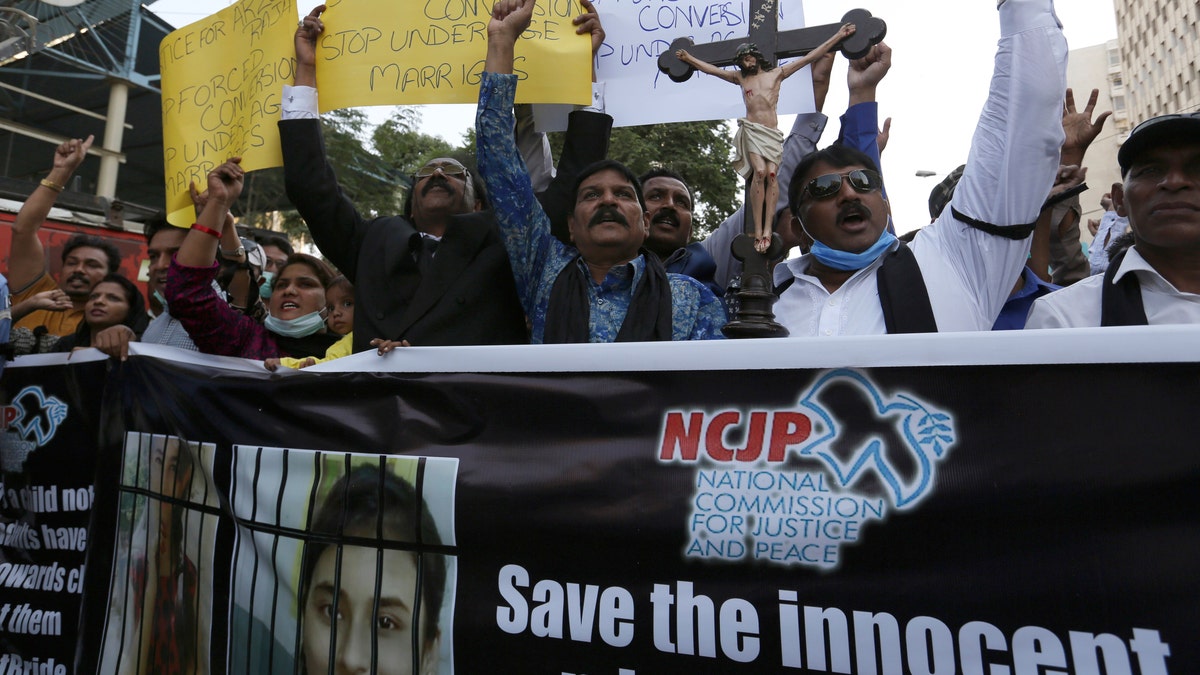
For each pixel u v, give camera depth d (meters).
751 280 1.76
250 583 1.97
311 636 1.84
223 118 2.83
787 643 1.41
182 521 2.17
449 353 1.83
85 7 14.16
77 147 3.64
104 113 16.97
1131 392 1.29
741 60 1.92
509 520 1.66
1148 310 1.78
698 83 2.65
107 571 2.36
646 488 1.57
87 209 9.53
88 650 2.34
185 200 2.85
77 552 2.50
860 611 1.37
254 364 2.12
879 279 2.04
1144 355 1.27
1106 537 1.25
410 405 1.85
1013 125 1.90
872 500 1.40
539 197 2.62
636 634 1.51
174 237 3.25
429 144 17.33
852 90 2.74
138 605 2.26
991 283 1.96
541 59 2.60
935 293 1.95
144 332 3.15
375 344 1.92
